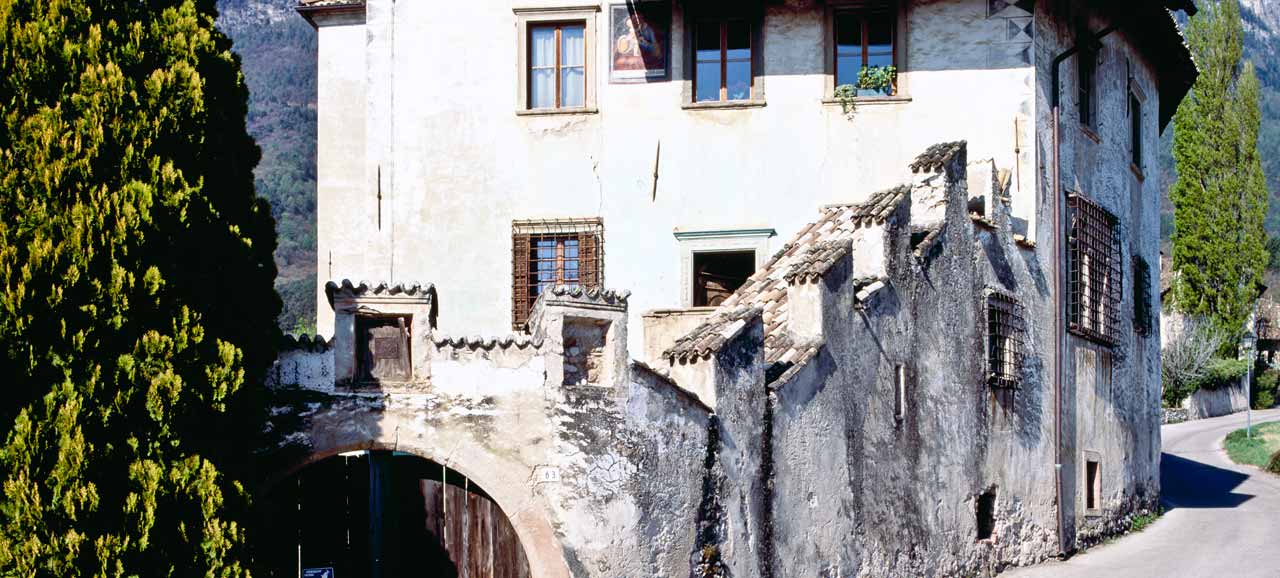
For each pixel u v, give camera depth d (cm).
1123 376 2888
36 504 1125
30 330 1147
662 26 2394
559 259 2388
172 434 1205
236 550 1227
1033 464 2406
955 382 2138
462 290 2391
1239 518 3041
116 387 1182
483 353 1402
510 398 1399
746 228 2358
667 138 2383
